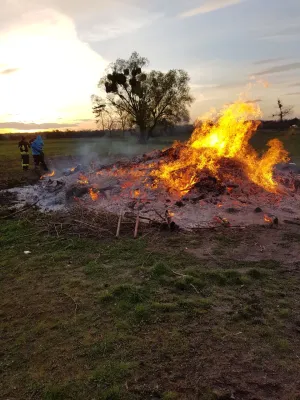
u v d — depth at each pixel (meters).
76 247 6.25
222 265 5.32
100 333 3.72
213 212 7.87
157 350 3.42
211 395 2.86
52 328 3.86
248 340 3.53
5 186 13.78
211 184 9.03
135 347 3.47
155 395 2.89
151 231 6.88
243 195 8.70
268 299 4.29
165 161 10.58
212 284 4.71
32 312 4.21
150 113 46.97
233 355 3.32
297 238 6.34
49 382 3.07
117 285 4.64
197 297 4.38
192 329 3.73
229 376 3.06
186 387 2.96
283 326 3.75
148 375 3.10
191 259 5.56
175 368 3.17
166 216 7.22
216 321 3.86
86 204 9.09
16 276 5.25
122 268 5.31
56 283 4.93
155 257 5.67
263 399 2.82
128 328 3.78
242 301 4.27
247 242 6.24
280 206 8.28
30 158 25.38
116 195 9.27
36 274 5.27
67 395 2.91
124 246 6.18
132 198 8.91
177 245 6.18
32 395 2.95
